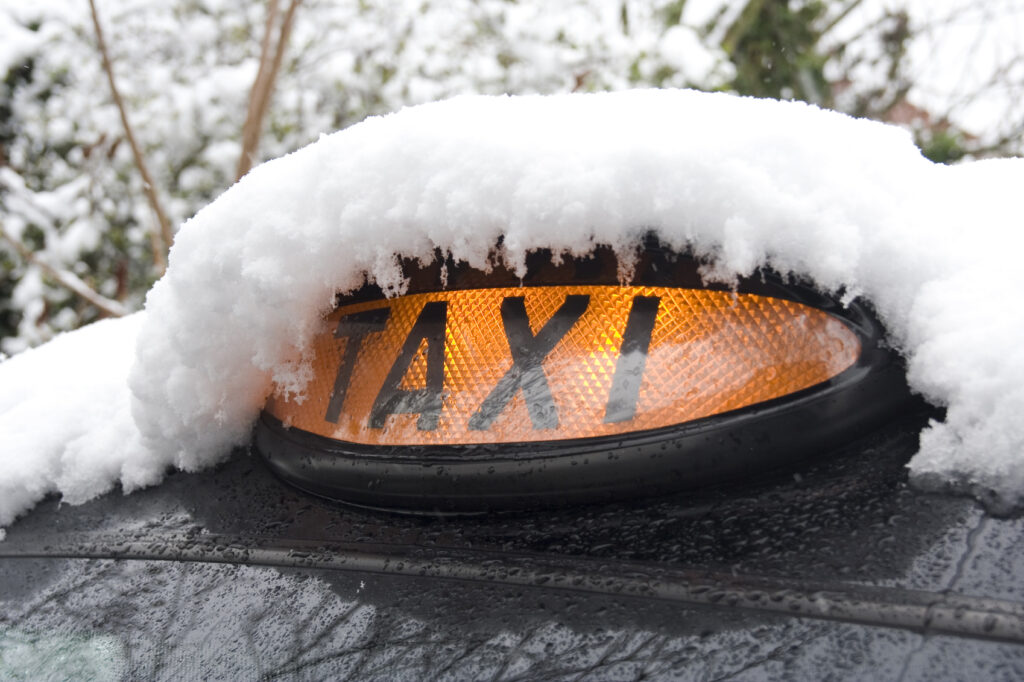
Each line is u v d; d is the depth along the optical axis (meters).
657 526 0.73
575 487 0.75
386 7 5.27
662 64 4.75
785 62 5.14
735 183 0.75
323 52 5.33
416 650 0.71
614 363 0.76
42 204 4.63
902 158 0.80
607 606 0.70
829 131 0.79
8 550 0.90
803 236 0.75
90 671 0.77
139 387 0.91
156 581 0.81
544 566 0.73
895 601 0.67
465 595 0.73
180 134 5.02
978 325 0.73
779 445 0.74
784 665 0.66
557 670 0.68
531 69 5.16
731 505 0.73
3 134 4.97
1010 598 0.65
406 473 0.79
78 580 0.84
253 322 0.86
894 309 0.76
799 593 0.68
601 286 0.78
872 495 0.72
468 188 0.80
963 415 0.72
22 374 1.06
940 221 0.77
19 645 0.81
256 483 0.88
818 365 0.74
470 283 0.81
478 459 0.77
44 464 0.95
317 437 0.84
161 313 0.92
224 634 0.76
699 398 0.75
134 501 0.91
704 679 0.66
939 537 0.69
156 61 5.24
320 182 0.84
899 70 6.00
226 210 0.87
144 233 4.92
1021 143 5.70
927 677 0.64
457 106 0.84
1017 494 0.70
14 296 4.51
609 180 0.77
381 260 0.83
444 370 0.80
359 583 0.76
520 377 0.78
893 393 0.75
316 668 0.72
